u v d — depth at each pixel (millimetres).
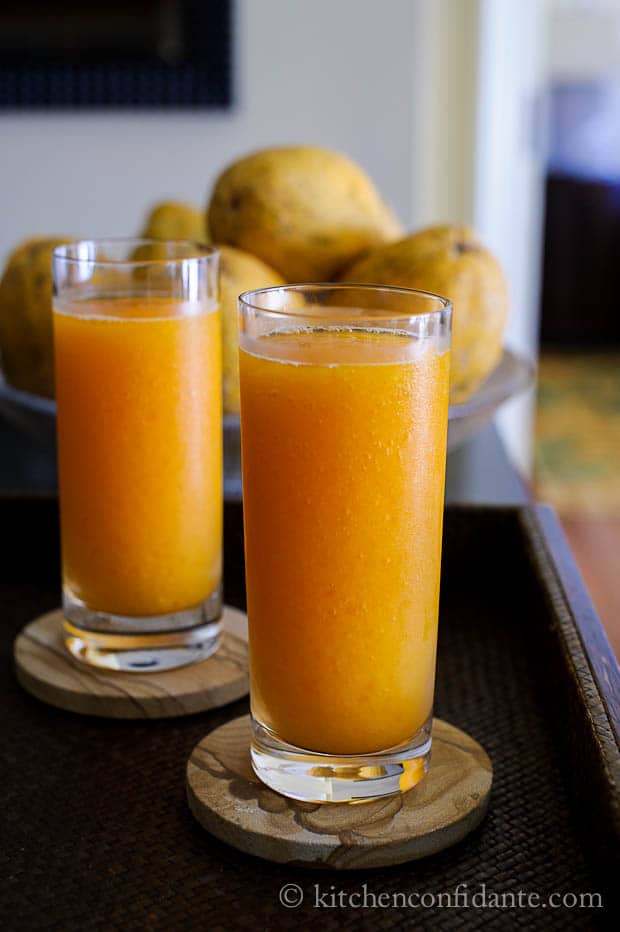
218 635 678
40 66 1881
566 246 4035
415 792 571
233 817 555
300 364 540
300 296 577
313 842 543
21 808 577
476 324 772
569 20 3801
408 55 1867
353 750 563
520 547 724
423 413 551
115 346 642
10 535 764
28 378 830
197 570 659
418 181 1926
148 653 656
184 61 1867
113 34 1861
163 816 574
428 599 566
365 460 544
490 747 616
